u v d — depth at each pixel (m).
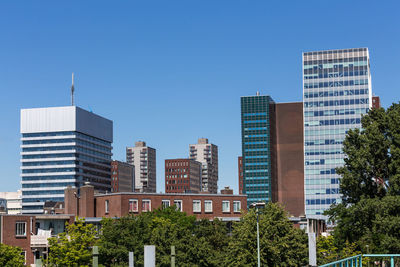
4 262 72.00
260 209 72.62
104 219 72.25
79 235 69.44
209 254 70.50
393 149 78.12
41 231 90.88
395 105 84.75
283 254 70.62
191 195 112.12
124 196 105.62
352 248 84.25
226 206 114.62
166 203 109.56
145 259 22.75
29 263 87.44
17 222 87.69
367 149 80.31
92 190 109.19
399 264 32.47
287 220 72.62
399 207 74.56
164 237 68.88
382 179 83.00
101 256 67.19
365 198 78.44
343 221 84.19
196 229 85.69
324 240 93.38
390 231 73.06
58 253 68.62
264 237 68.94
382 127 83.69
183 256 68.00
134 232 68.94
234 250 70.31
